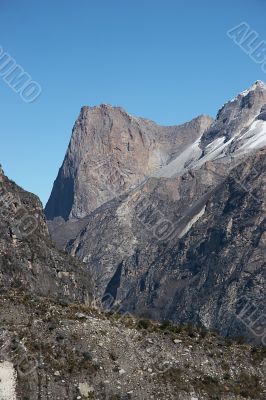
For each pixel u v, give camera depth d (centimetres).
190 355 9588
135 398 8900
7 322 9300
